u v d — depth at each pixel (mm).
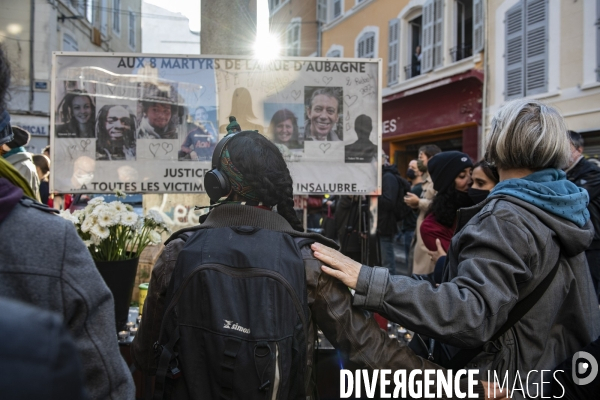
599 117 7633
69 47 15969
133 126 3422
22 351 415
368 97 3521
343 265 1251
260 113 3482
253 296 1077
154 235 2135
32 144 14523
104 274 1972
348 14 14273
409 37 12211
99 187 3410
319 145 3516
